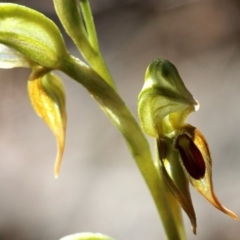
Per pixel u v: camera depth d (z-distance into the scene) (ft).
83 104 1.08
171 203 0.43
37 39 0.41
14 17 0.41
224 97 0.97
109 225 0.79
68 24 0.42
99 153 0.94
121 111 0.42
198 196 0.77
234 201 0.73
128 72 1.15
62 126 0.44
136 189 0.84
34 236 0.84
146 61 1.17
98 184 0.88
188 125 0.41
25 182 0.95
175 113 0.40
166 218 0.42
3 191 0.94
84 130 1.01
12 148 1.04
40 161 0.99
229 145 0.83
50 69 0.42
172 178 0.40
